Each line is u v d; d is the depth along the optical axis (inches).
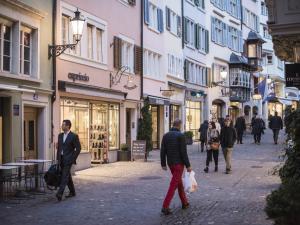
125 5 1028.5
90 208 448.5
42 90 698.8
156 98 1181.7
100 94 865.5
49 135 727.7
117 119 984.3
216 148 730.8
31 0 682.8
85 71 840.3
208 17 1691.7
